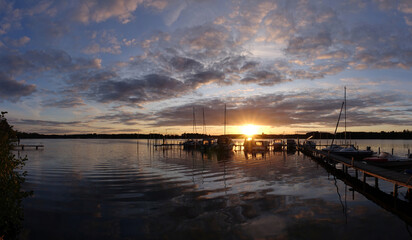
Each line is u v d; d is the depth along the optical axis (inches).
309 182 770.2
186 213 468.8
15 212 387.5
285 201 548.1
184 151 2348.7
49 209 497.4
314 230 393.1
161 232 385.7
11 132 417.1
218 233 380.5
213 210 486.0
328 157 1224.2
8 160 396.2
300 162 1355.8
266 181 775.1
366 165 843.4
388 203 544.1
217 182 756.0
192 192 627.2
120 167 1126.4
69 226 412.2
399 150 2444.6
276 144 2498.8
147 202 540.7
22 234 382.9
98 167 1127.6
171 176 868.6
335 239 363.3
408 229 401.7
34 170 1032.2
